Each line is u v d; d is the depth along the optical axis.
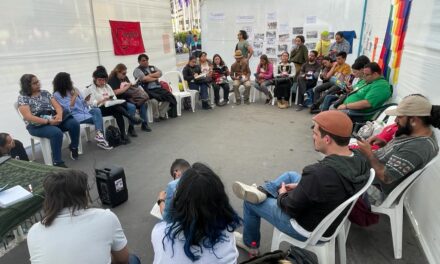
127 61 5.91
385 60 4.00
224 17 8.07
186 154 3.76
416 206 2.25
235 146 3.99
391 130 2.46
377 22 4.90
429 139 1.80
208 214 1.02
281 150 3.82
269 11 7.61
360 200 1.85
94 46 5.11
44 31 4.18
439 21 2.15
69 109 3.75
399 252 1.94
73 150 3.65
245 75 6.37
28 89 3.28
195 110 5.95
